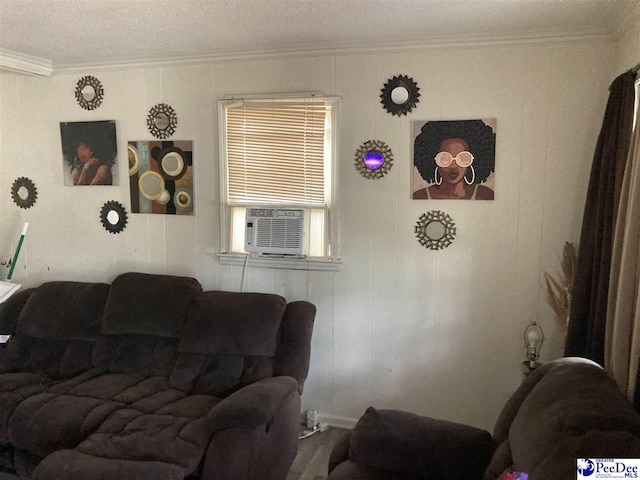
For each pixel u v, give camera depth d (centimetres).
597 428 138
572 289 247
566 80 269
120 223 352
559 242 277
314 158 309
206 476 213
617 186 218
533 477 134
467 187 286
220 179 326
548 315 281
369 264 306
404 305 303
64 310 316
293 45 297
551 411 155
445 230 291
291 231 311
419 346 303
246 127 319
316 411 322
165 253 346
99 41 293
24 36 284
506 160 280
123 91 341
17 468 247
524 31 265
